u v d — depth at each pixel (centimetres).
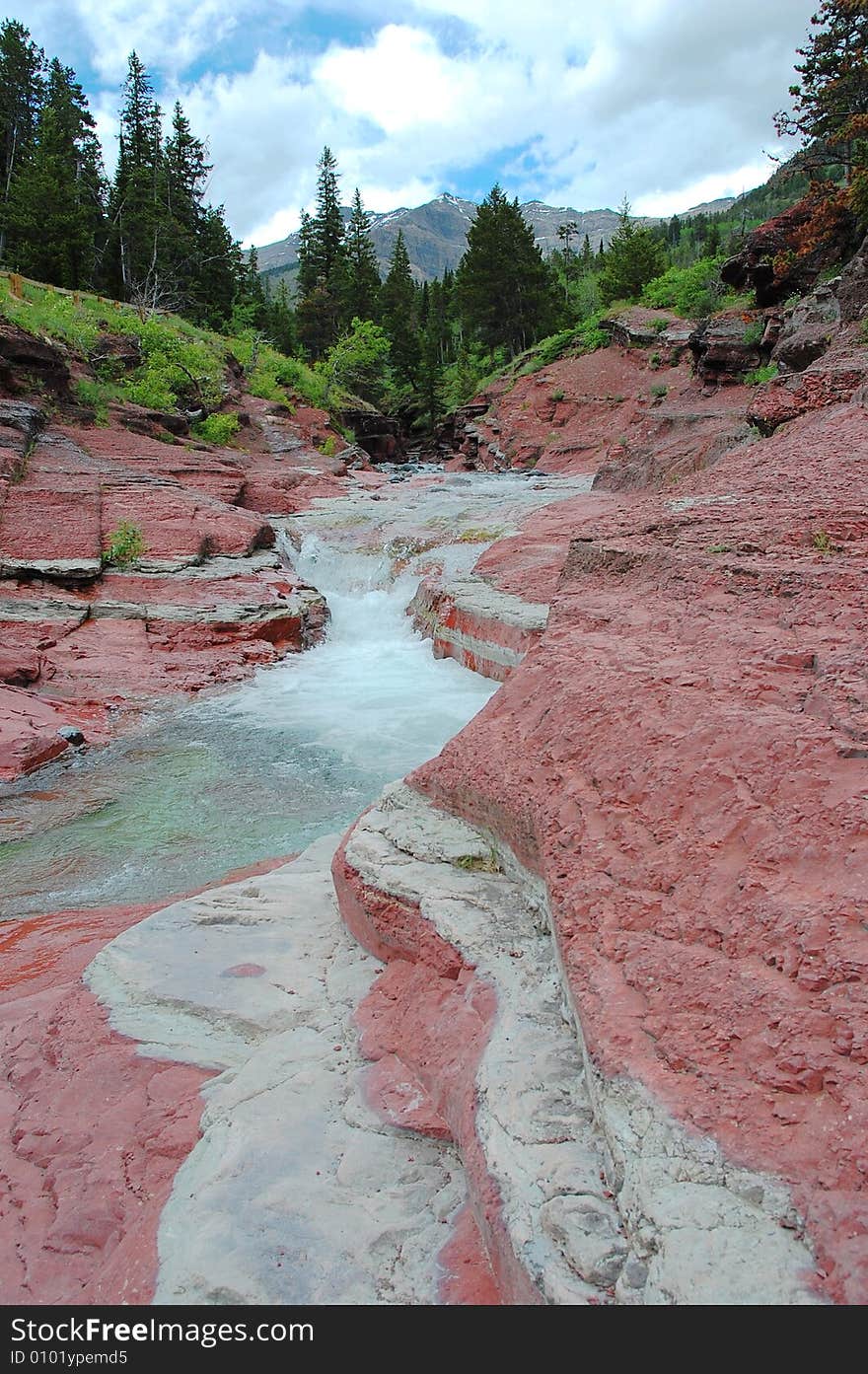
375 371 6894
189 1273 307
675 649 532
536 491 3098
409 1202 329
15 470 2056
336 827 951
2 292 3194
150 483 2230
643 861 371
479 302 6531
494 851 504
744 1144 246
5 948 691
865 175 2514
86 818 995
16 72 5516
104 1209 366
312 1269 303
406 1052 407
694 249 10094
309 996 492
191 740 1268
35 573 1742
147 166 6225
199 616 1722
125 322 3697
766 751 367
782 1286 211
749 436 1966
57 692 1416
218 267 6456
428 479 3772
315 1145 365
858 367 1619
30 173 4838
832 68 2945
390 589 2125
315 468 3588
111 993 525
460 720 1329
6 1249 360
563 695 519
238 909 620
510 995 386
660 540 764
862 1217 215
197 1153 374
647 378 4666
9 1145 422
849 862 303
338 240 7800
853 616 489
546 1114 312
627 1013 308
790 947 286
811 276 2984
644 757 417
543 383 5012
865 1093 238
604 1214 262
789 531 687
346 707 1416
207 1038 471
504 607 1521
